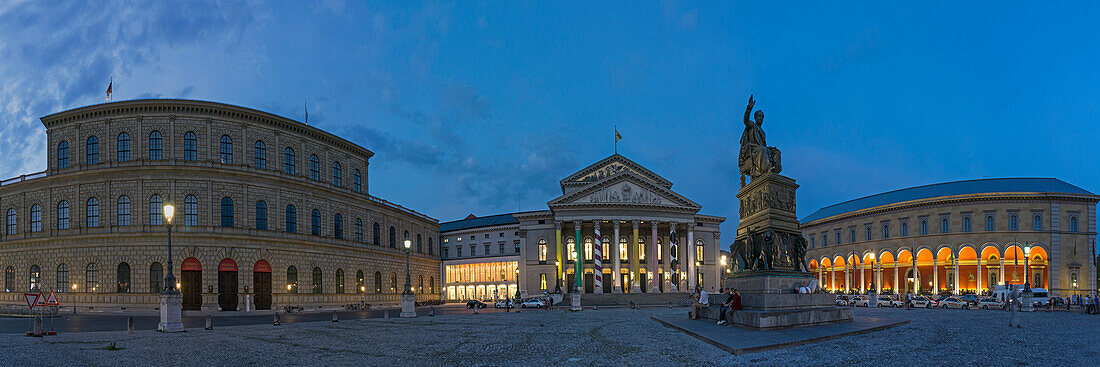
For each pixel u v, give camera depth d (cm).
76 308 6638
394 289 9550
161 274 6581
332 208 8188
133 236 6594
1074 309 6588
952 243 10462
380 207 9319
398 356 2328
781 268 3186
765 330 2845
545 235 11450
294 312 6856
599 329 3619
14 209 7212
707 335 2673
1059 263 9756
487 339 3028
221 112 7094
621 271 11350
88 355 2378
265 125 7450
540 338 3056
